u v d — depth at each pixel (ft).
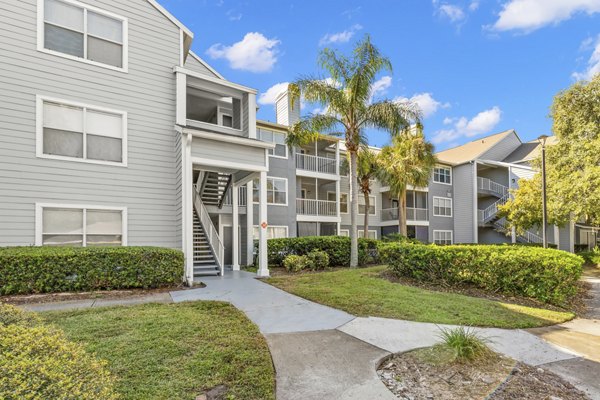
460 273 27.58
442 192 85.35
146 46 33.53
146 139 32.83
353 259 42.09
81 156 29.68
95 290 24.50
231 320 17.04
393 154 62.44
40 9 28.73
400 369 12.34
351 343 14.57
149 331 14.88
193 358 12.21
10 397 5.63
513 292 25.75
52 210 28.37
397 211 76.38
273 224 55.21
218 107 43.65
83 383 6.73
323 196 71.87
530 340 16.33
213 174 44.27
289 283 28.55
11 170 26.94
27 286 22.59
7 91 27.20
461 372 12.17
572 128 48.42
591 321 20.75
